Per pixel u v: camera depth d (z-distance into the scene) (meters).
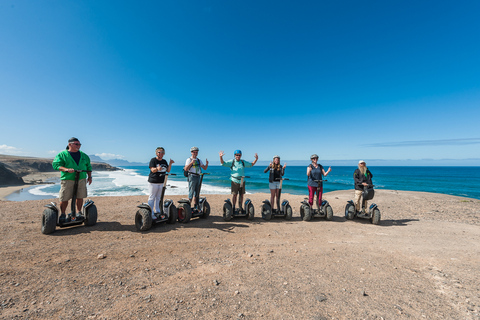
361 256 3.68
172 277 2.76
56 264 3.00
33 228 4.80
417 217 7.32
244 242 4.33
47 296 2.24
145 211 4.69
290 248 4.05
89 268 2.93
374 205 6.33
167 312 2.03
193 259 3.38
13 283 2.46
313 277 2.85
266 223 6.04
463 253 3.89
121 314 1.98
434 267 3.26
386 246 4.24
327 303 2.25
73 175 4.81
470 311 2.13
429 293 2.49
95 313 1.98
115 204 8.58
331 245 4.28
